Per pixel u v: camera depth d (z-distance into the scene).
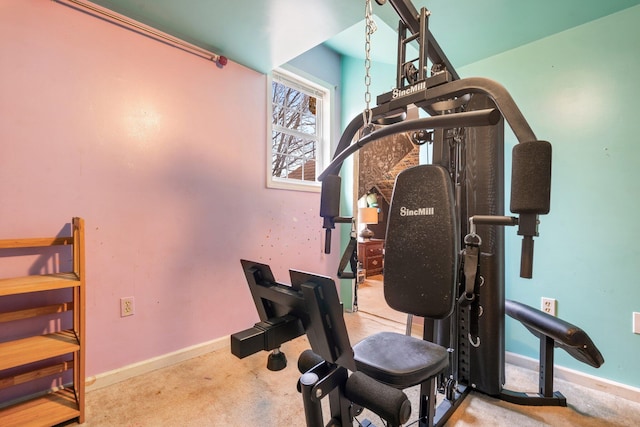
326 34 2.02
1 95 1.50
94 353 1.78
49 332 1.65
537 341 2.07
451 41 2.04
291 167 3.03
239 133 2.44
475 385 1.77
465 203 1.67
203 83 2.22
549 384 1.68
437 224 1.03
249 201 2.51
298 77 2.91
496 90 0.88
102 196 1.80
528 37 2.00
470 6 1.71
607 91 1.81
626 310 1.75
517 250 2.11
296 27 1.95
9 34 1.52
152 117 1.98
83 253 1.52
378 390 0.90
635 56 1.72
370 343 1.28
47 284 1.42
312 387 0.88
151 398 1.69
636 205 1.72
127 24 1.86
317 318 0.83
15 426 1.37
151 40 1.97
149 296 1.98
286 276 2.79
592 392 1.79
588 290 1.87
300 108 3.10
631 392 1.71
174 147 2.08
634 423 1.53
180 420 1.52
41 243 1.57
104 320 1.81
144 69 1.95
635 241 1.73
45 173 1.62
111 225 1.83
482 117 0.81
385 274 1.15
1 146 1.51
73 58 1.69
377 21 1.93
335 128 3.27
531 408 1.64
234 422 1.51
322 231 3.12
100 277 1.80
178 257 2.11
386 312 3.19
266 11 1.79
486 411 1.62
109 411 1.57
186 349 2.14
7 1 1.51
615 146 1.78
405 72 1.20
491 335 1.72
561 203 1.96
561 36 1.95
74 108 1.70
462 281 1.12
